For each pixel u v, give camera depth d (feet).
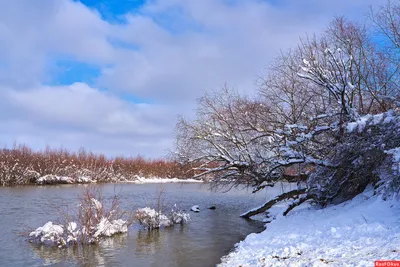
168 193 111.24
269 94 63.77
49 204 76.28
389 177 37.73
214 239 45.19
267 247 33.14
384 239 25.95
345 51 53.83
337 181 48.60
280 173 59.62
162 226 54.19
